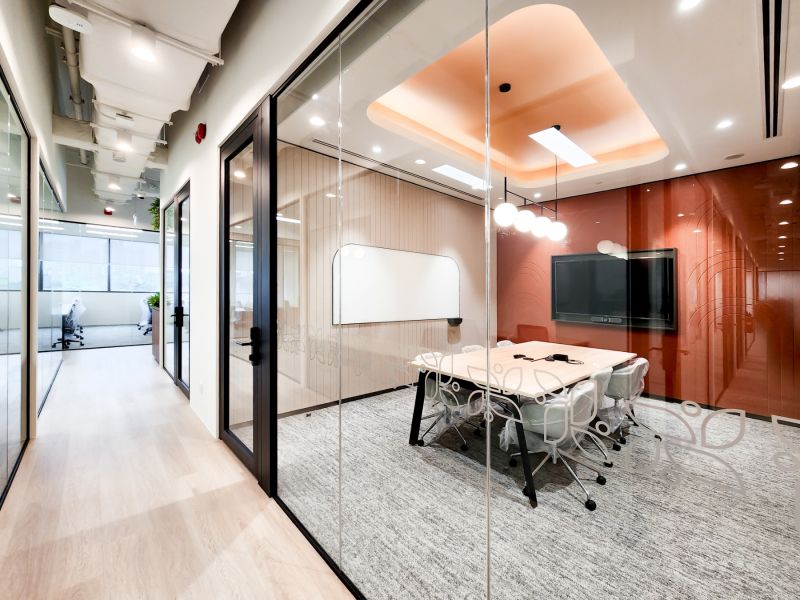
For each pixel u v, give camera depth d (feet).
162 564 5.03
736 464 2.32
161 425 10.29
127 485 7.09
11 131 7.76
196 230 11.02
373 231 5.93
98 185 18.49
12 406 7.87
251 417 7.86
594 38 3.84
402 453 5.11
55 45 11.11
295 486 6.82
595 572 3.17
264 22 6.72
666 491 2.72
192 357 11.56
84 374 16.63
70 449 8.71
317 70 6.01
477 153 4.85
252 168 7.52
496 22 4.48
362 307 6.05
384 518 5.18
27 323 9.32
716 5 2.80
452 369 4.52
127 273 31.27
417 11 4.64
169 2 6.03
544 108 4.47
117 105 9.55
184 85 8.53
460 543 4.32
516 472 3.84
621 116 3.68
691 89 3.00
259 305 7.14
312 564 5.07
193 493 6.83
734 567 2.35
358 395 5.96
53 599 4.43
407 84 5.65
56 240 17.61
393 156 5.71
